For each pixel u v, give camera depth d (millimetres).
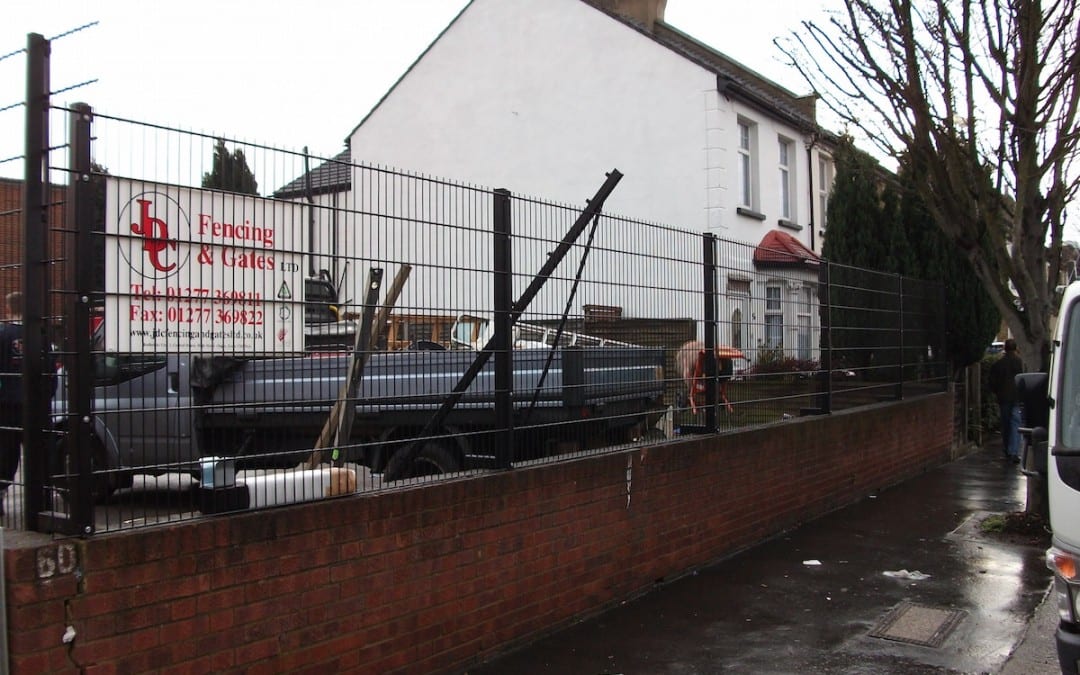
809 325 10062
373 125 21375
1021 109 8266
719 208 17469
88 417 3600
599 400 6578
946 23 8695
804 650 5578
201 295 4121
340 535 4449
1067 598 4316
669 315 7477
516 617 5566
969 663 5379
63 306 3648
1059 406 4574
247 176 4336
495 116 19906
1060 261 9258
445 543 5059
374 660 4613
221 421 4230
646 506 6852
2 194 3836
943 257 15328
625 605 6504
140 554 3625
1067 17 7898
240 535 3992
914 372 13391
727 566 7625
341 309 4742
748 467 8312
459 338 5406
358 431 4957
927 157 9109
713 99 17484
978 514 9844
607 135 18594
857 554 8062
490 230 5637
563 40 19156
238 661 3973
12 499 3809
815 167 21703
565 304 6262
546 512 5832
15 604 3268
